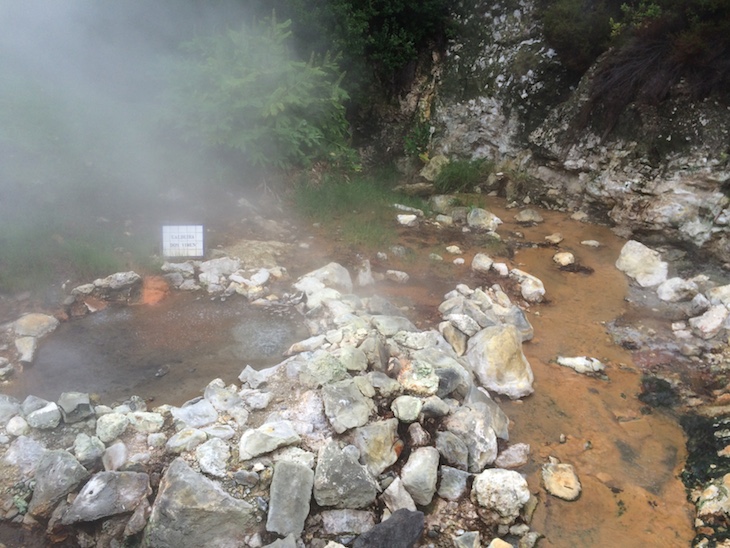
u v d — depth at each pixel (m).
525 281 5.74
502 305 5.37
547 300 5.64
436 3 10.31
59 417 3.41
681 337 5.09
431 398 3.75
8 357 4.10
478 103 10.09
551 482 3.50
